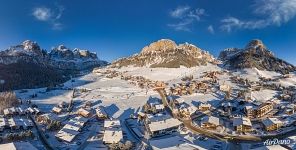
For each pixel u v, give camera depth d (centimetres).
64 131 14988
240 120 15688
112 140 13638
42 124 17038
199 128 15712
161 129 14875
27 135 14188
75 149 12950
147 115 17812
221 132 14900
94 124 17125
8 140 13725
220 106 19938
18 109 19512
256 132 14675
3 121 16588
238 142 13412
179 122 16038
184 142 12788
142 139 14175
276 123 14888
